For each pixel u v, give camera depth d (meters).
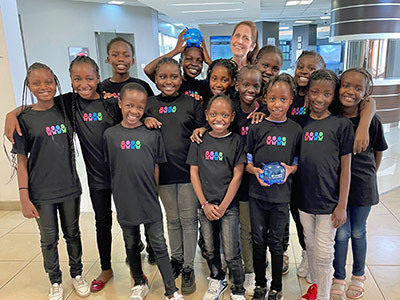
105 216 1.96
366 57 6.50
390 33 6.00
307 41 14.48
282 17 11.84
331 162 1.52
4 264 2.31
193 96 2.00
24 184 1.71
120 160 1.68
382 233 2.54
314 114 1.59
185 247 1.93
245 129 1.77
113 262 2.29
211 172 1.69
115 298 1.92
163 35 12.29
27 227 2.86
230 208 1.73
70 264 1.94
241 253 1.99
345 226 1.72
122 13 8.89
